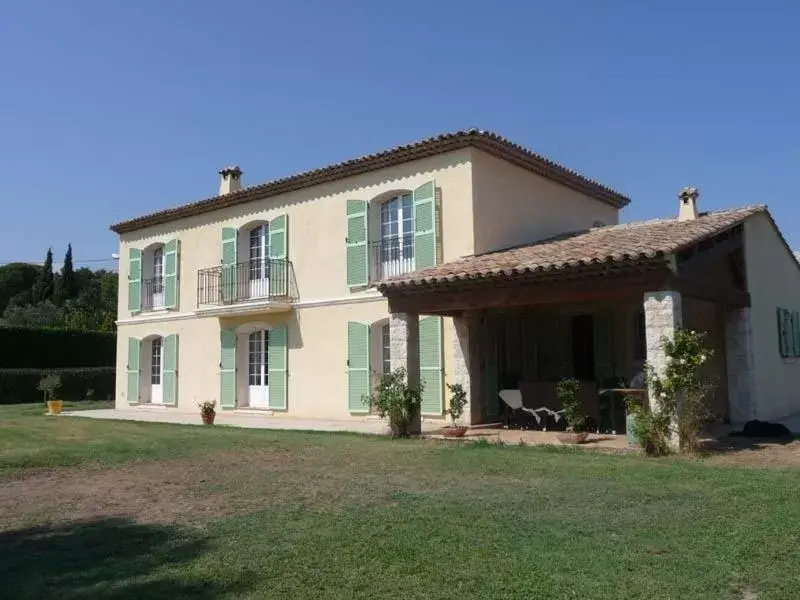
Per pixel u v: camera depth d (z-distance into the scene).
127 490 7.12
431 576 4.10
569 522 5.21
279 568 4.30
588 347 14.20
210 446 10.25
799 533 4.82
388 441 10.36
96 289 50.19
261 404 16.84
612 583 3.93
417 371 11.30
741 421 11.69
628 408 9.21
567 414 10.14
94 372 26.45
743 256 11.84
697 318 12.49
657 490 6.26
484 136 12.76
